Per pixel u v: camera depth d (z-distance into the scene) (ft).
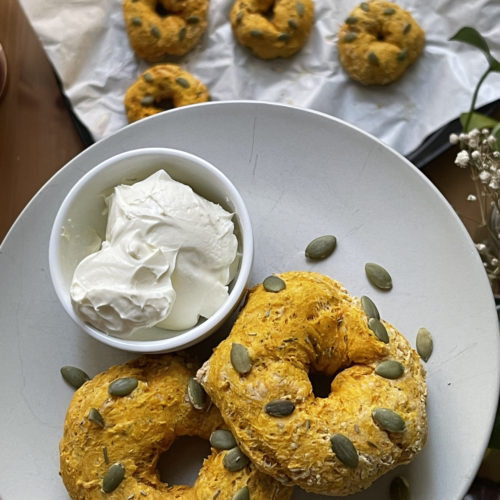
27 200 1.26
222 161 1.10
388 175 1.06
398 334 0.96
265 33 1.24
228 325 1.03
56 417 1.05
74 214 0.98
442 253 1.04
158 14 1.32
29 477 1.04
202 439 1.02
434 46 1.26
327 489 0.88
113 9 1.30
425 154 1.19
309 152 1.09
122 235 0.93
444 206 1.03
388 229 1.06
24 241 1.09
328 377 1.01
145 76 1.25
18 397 1.06
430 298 1.03
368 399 0.89
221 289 0.94
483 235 1.19
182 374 0.97
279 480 0.89
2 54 1.29
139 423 0.94
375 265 1.05
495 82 1.22
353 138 1.07
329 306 0.94
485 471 1.11
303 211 1.08
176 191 0.95
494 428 1.06
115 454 0.93
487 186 1.13
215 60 1.30
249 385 0.88
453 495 0.96
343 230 1.07
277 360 0.90
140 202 0.94
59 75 1.27
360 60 1.23
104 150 1.10
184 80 1.25
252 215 1.09
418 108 1.25
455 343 1.01
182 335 0.92
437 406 1.00
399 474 0.99
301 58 1.29
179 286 0.93
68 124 1.28
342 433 0.87
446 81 1.24
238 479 0.91
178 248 0.92
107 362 1.06
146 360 0.99
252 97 1.29
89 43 1.29
